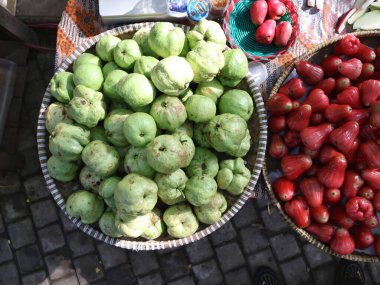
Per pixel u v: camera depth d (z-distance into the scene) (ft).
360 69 5.59
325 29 6.35
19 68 8.75
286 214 5.85
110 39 4.98
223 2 5.79
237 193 5.13
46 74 9.09
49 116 4.92
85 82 4.77
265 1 5.96
